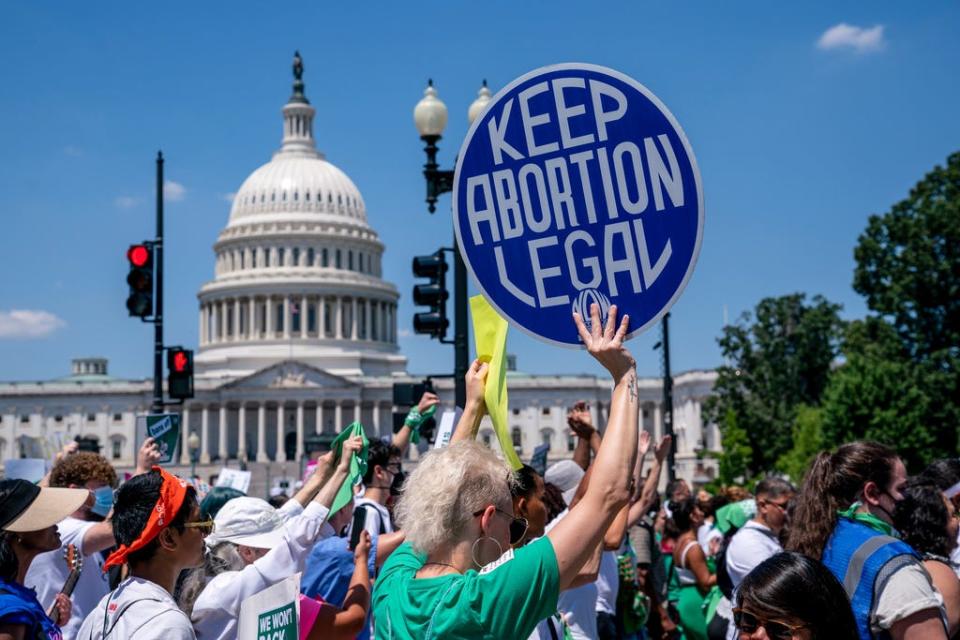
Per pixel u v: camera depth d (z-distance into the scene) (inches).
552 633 343.0
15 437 6722.4
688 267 230.2
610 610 500.4
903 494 325.1
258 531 344.8
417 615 210.4
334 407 6540.4
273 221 7126.0
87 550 391.9
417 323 871.7
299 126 7701.8
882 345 3253.0
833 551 300.4
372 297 7145.7
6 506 296.5
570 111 239.9
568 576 204.5
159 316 1035.3
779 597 223.6
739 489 797.2
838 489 319.3
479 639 200.5
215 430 6628.9
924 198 3216.0
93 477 436.8
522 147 244.2
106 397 6747.1
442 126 857.5
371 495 465.7
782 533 422.3
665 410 1669.5
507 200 245.1
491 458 227.9
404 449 498.3
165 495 281.0
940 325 3203.7
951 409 3110.2
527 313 242.7
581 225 239.5
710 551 768.9
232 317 7106.3
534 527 324.5
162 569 283.1
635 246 234.8
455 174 249.8
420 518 223.0
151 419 639.8
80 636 277.9
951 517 378.0
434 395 505.0
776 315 4389.8
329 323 7066.9
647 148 233.8
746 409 4291.3
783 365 4323.3
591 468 215.0
